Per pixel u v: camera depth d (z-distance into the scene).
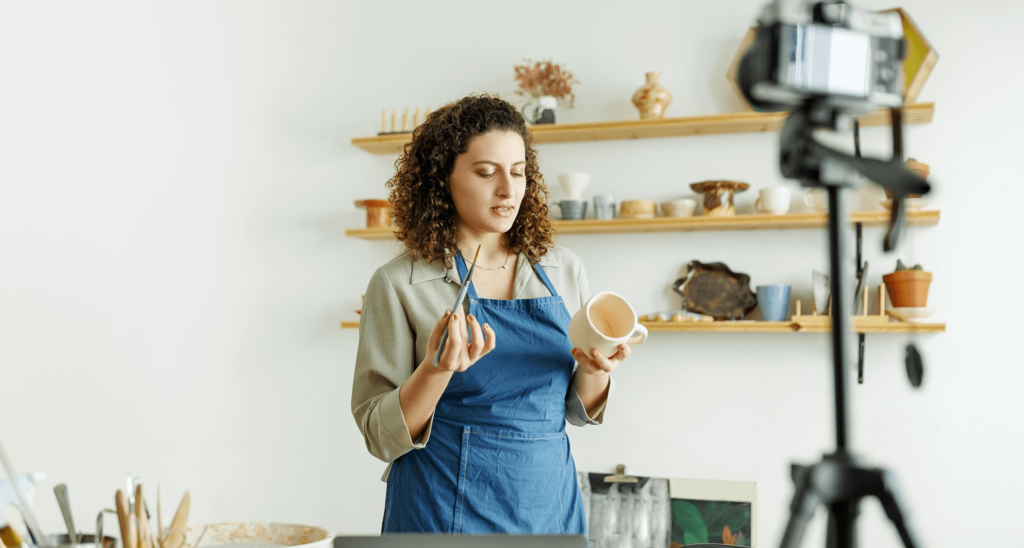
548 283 1.45
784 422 2.44
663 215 2.50
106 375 2.95
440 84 2.74
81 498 2.95
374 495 2.73
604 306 1.28
